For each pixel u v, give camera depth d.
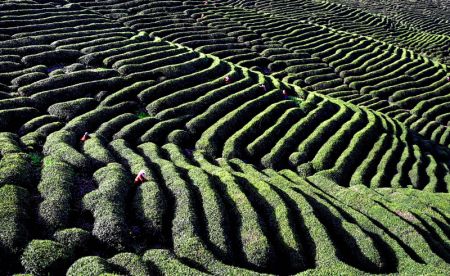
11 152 26.55
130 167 28.38
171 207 24.11
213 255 20.03
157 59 49.25
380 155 39.09
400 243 24.00
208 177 27.23
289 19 81.44
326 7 103.25
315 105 46.28
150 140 34.25
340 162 36.03
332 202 27.45
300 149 37.28
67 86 39.47
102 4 67.75
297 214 24.62
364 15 102.31
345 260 21.75
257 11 83.88
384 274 20.42
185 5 75.38
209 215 23.17
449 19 114.12
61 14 57.72
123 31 57.94
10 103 34.50
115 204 22.55
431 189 34.91
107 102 38.28
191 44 60.97
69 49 47.44
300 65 63.31
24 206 21.30
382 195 31.48
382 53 72.69
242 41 67.06
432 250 23.36
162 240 21.61
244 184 27.86
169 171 27.48
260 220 23.27
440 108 57.41
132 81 43.16
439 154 44.19
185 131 36.41
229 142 35.81
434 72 68.50
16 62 42.75
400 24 102.88
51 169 25.09
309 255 21.75
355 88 60.66
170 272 18.34
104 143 31.81
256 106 42.62
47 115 34.78
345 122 43.88
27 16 53.47
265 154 36.09
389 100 59.34
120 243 20.45
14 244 18.53
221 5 82.06
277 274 20.52
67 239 19.78
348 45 74.12
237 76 49.19
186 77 45.19
